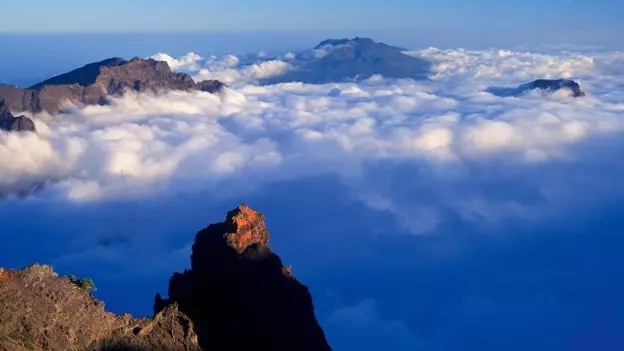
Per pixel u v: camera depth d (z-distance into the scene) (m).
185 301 73.50
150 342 56.47
